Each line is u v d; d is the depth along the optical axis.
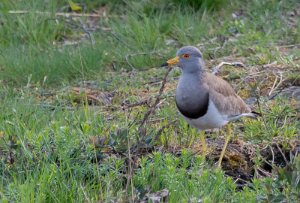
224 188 10.41
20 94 14.83
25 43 17.95
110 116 13.58
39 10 18.75
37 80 15.88
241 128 13.05
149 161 11.16
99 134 11.93
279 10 18.47
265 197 10.12
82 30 18.39
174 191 10.13
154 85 15.23
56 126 11.89
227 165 12.01
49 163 10.89
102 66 16.59
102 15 18.86
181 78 11.53
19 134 11.84
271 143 12.41
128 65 16.61
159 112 13.46
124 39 17.62
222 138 12.65
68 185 10.45
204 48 16.97
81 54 16.50
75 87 15.46
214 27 18.05
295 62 15.56
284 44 17.03
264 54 16.09
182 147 12.22
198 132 12.55
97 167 10.52
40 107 13.84
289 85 14.60
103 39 17.86
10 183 10.30
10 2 18.81
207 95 11.29
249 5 18.80
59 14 18.80
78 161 11.01
